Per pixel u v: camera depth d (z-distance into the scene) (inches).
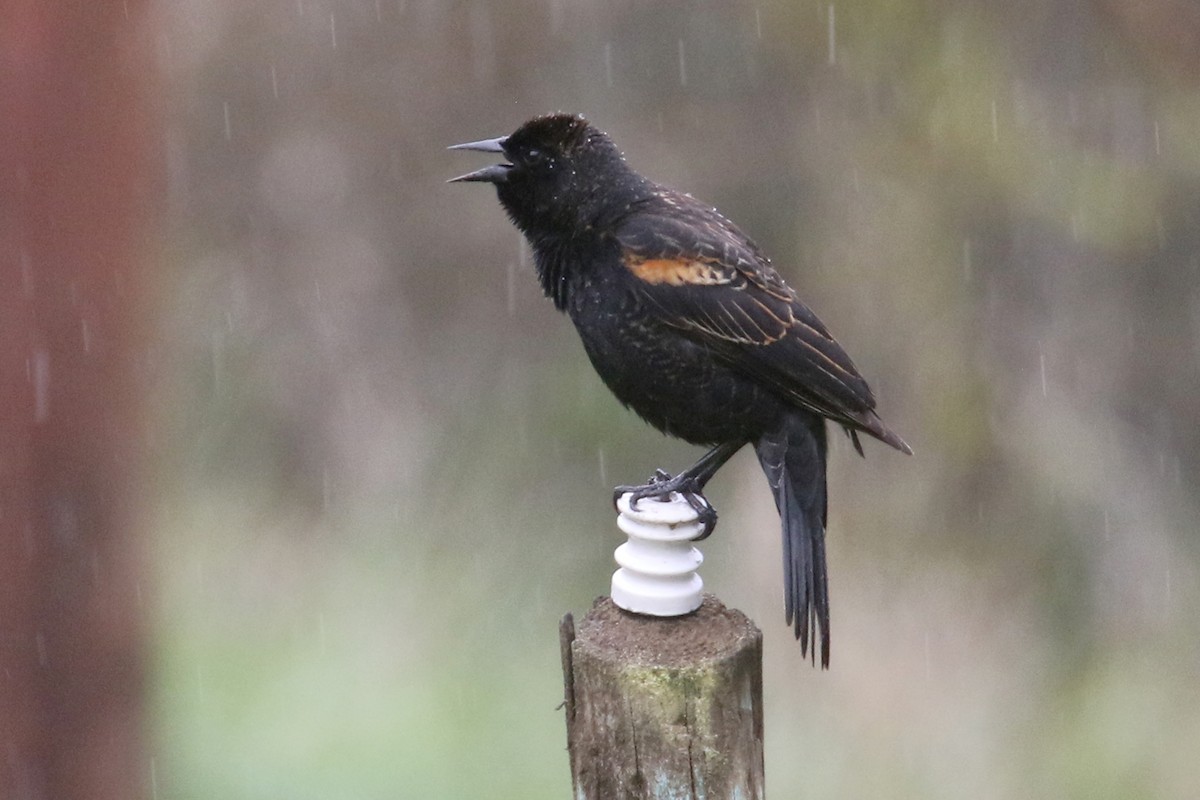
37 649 367.9
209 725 543.5
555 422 626.8
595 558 602.9
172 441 619.8
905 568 574.9
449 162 670.5
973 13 598.5
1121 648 557.6
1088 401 579.5
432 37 674.8
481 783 524.7
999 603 567.2
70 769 376.5
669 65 636.7
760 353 284.5
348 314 661.3
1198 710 543.2
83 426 364.8
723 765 213.0
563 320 643.5
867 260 597.6
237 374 653.9
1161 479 571.8
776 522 594.9
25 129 349.1
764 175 623.2
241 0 677.3
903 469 580.7
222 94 678.5
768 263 298.5
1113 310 584.7
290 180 676.1
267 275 669.3
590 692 215.0
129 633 380.2
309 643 590.6
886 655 565.9
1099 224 578.9
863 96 607.5
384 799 517.7
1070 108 595.2
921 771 543.8
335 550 627.8
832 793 534.3
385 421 648.4
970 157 588.1
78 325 360.2
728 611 223.3
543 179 294.5
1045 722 553.6
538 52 661.3
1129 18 591.5
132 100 366.6
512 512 619.2
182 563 616.4
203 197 674.2
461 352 653.3
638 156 634.2
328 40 680.4
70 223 358.0
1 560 361.1
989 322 584.7
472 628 594.6
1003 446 575.2
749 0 623.2
